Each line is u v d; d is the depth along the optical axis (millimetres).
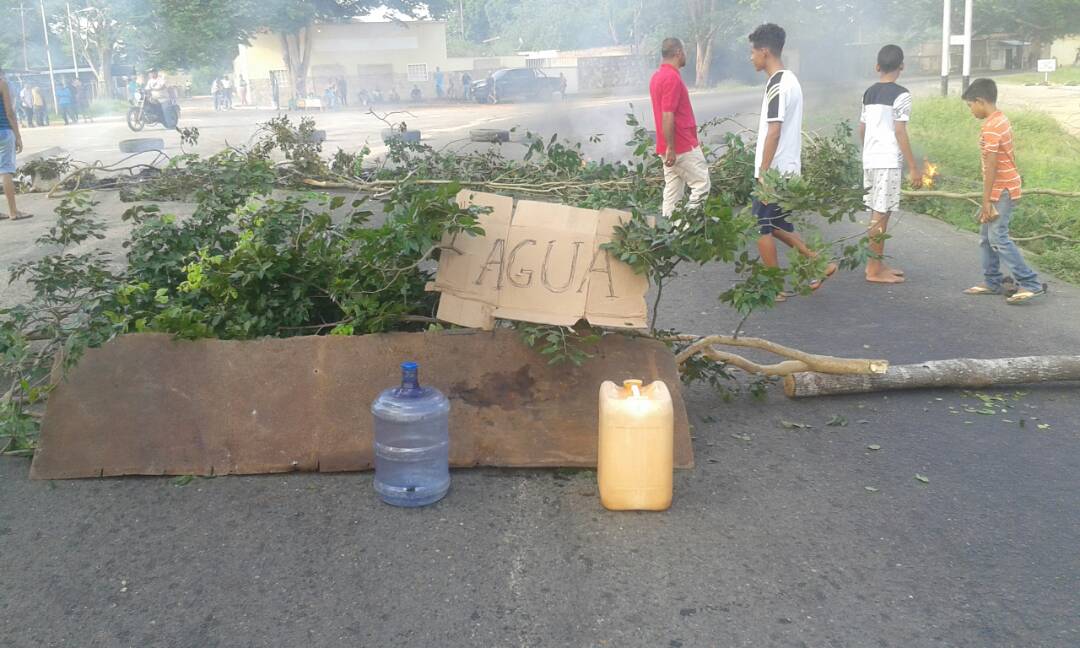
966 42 22656
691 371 4852
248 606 3127
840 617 3061
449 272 4363
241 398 4145
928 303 7043
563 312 4223
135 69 44031
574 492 3926
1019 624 3023
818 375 4996
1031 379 5172
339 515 3723
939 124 18391
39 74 48938
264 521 3674
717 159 9742
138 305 4727
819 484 4035
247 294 4512
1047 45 62094
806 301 7121
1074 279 7879
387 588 3223
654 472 3693
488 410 4168
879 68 7492
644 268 4270
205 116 37156
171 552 3461
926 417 4809
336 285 4352
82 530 3617
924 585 3248
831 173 9672
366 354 4215
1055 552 3473
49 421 4098
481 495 3896
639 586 3234
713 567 3354
